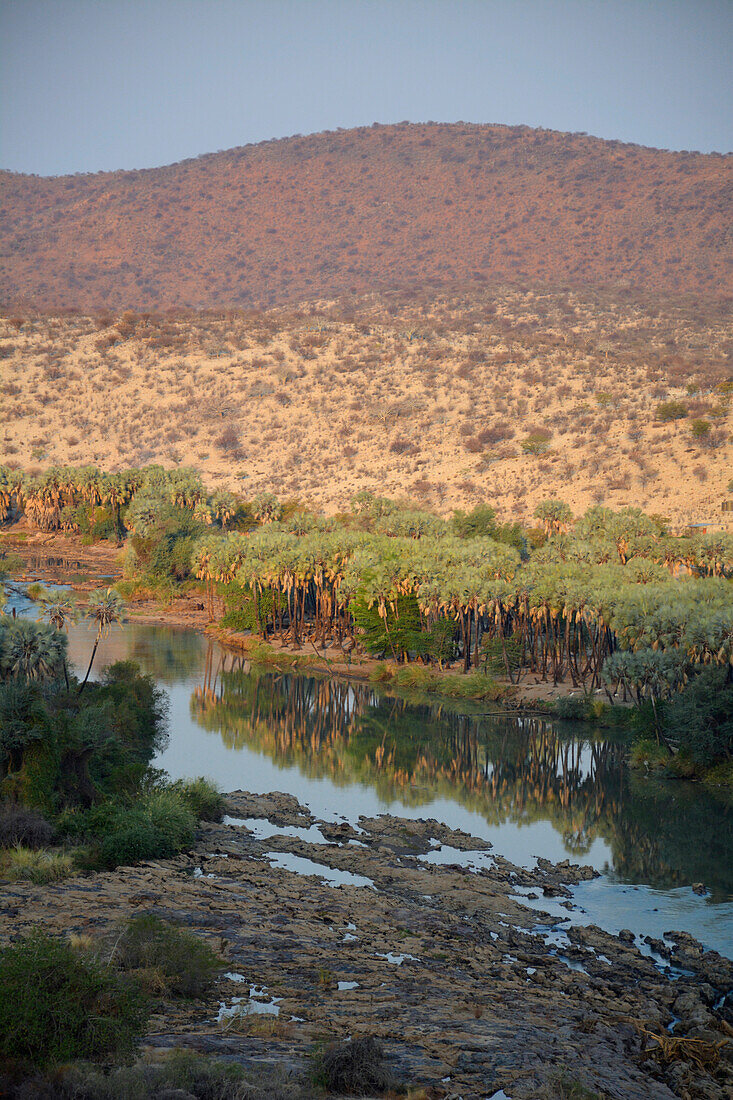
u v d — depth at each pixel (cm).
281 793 5906
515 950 3675
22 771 4741
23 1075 2000
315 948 3369
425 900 4238
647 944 3825
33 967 2277
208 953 3012
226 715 8025
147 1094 1933
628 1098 2328
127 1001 2342
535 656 9619
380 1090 2155
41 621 6900
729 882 4600
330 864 4672
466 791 6138
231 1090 1973
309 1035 2483
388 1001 2872
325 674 9838
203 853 4659
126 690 6738
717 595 7675
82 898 3659
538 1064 2434
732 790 6197
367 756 6906
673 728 6669
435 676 9425
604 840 5231
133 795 5109
